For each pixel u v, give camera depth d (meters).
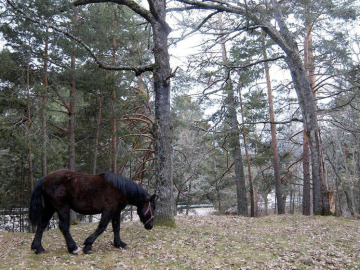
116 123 17.09
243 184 20.12
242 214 19.84
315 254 7.31
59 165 18.58
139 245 7.34
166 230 8.90
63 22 12.77
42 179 6.49
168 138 9.71
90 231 8.98
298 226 11.03
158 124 9.74
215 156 27.08
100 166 20.11
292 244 8.13
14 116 13.42
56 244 7.38
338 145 28.56
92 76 14.12
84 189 6.46
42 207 6.41
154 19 10.08
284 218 13.01
